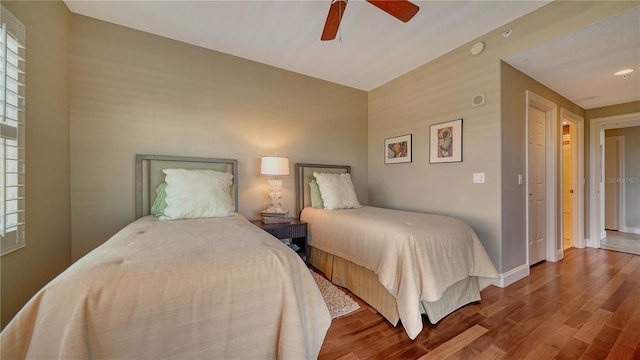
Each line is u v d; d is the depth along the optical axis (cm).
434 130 301
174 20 230
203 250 116
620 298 213
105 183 230
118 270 93
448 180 286
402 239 174
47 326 79
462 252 194
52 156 190
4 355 75
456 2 204
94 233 226
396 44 268
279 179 323
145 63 248
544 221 313
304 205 333
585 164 383
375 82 373
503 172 242
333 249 246
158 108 253
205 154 276
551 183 311
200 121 274
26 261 159
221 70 286
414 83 328
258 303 105
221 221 198
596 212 375
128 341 85
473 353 147
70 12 218
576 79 279
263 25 237
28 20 161
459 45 271
